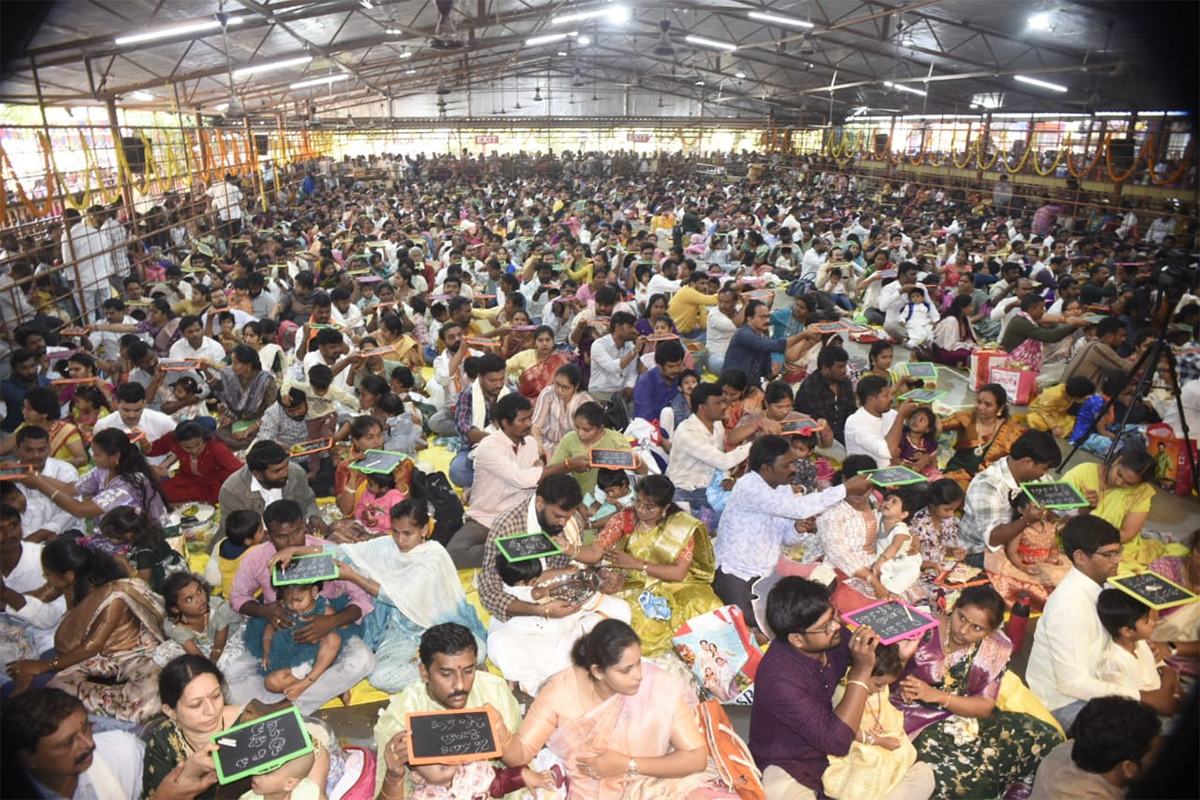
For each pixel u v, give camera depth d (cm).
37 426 497
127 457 498
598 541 461
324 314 834
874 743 324
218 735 274
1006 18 1592
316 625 387
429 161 3675
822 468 596
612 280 1048
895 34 1941
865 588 434
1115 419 689
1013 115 2445
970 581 447
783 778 317
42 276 930
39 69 1243
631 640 283
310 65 2078
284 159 2714
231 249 1443
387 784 290
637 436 614
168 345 823
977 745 333
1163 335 579
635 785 304
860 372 873
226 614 423
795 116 3738
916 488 471
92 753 288
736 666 405
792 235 1598
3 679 368
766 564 459
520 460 536
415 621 418
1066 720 361
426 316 948
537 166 3616
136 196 1517
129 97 1750
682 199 2353
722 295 857
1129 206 1639
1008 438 548
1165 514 586
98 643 368
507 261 1295
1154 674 358
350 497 527
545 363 711
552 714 303
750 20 2055
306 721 327
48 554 380
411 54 2266
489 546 427
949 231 1661
